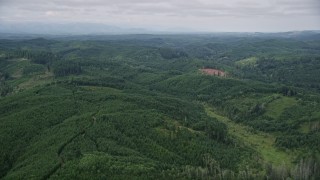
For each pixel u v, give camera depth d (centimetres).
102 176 18788
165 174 19962
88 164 19850
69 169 19488
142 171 19688
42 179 18950
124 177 18875
